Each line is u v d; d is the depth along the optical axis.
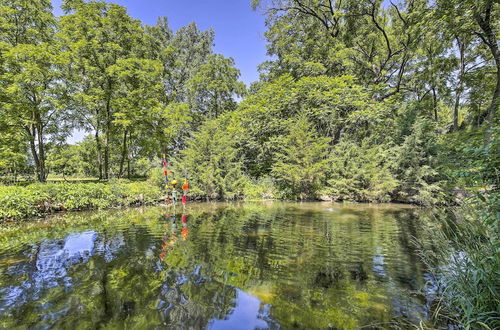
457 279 2.67
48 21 15.17
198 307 2.74
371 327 2.38
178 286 3.23
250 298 2.94
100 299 2.89
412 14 13.81
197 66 27.11
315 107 16.06
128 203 10.71
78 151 22.44
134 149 20.16
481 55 16.41
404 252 4.62
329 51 17.72
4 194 7.52
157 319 2.50
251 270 3.76
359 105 14.56
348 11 18.12
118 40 15.61
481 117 17.28
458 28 10.86
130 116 15.16
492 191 2.52
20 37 14.38
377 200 12.57
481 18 11.00
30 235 5.75
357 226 6.82
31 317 2.52
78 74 15.09
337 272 3.70
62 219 7.74
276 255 4.43
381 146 13.53
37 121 14.20
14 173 14.91
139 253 4.49
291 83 16.86
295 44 20.30
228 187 13.37
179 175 12.71
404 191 12.31
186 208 10.21
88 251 4.60
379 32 18.58
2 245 4.98
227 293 3.06
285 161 14.97
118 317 2.53
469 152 2.74
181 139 22.50
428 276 3.55
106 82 15.20
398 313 2.62
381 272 3.70
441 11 10.80
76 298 2.91
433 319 2.50
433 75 17.39
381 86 16.67
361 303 2.83
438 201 10.41
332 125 15.53
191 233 5.96
